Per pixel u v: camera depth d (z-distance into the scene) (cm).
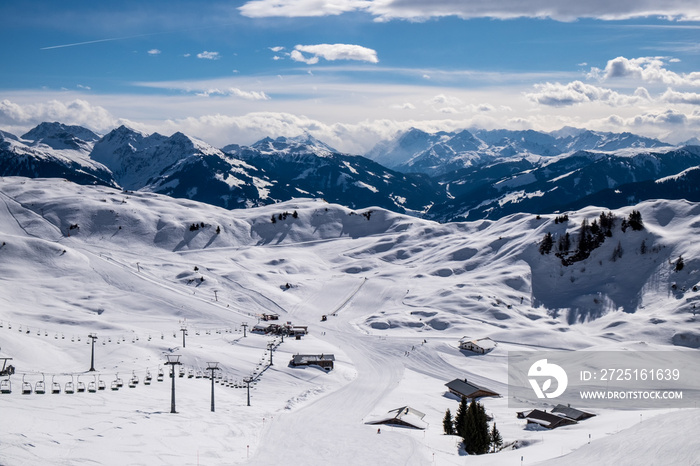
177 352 16138
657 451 7756
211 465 8162
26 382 11394
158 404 11031
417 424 11762
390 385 15875
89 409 9838
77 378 12450
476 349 19150
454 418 12531
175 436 9062
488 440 10325
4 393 10419
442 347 19662
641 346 18625
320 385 15388
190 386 13200
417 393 15175
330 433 10688
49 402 9962
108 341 17188
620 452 8081
